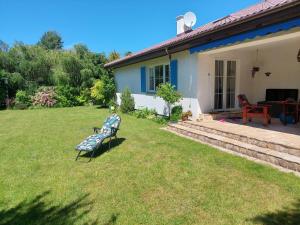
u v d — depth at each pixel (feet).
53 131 35.24
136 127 36.78
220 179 17.20
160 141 28.12
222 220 12.46
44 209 14.07
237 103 38.24
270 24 20.13
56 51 88.53
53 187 16.78
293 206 13.46
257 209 13.30
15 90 75.77
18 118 49.34
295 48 33.73
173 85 38.06
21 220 13.08
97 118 47.34
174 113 37.47
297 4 17.43
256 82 39.17
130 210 13.69
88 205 14.34
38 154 24.30
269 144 21.38
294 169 17.95
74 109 65.46
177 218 12.78
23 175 18.97
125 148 25.58
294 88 34.65
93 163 21.36
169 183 16.89
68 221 12.87
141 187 16.42
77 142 28.73
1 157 23.57
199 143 26.91
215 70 35.70
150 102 48.11
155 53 41.63
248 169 18.72
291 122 30.19
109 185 16.87
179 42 32.50
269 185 15.92
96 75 79.77
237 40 23.61
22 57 80.28
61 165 21.04
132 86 56.54
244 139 23.91
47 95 72.49
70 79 77.56
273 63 36.76
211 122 32.19
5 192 16.16
